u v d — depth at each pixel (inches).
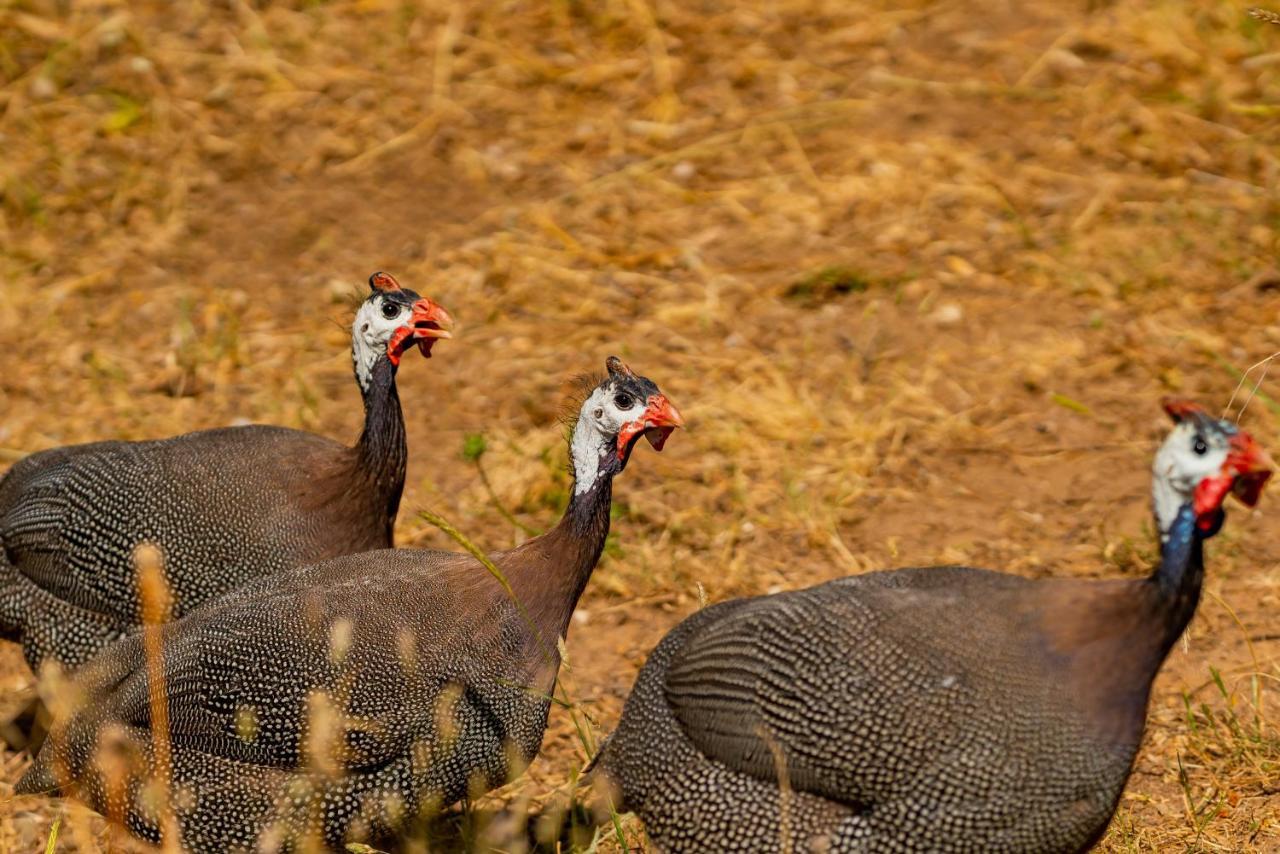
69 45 613.6
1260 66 589.0
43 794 304.0
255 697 283.1
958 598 253.8
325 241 538.6
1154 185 539.8
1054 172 550.0
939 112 584.1
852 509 417.4
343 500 330.3
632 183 561.0
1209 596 372.5
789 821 255.6
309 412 463.5
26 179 562.6
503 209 551.5
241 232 544.4
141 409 463.8
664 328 492.4
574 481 297.3
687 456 440.5
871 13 636.7
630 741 271.4
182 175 567.5
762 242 529.7
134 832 290.4
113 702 290.8
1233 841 294.8
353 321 333.7
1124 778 245.0
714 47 626.5
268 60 613.6
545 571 293.4
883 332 484.4
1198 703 338.3
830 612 256.5
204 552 325.4
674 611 385.4
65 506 335.0
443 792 288.0
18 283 518.6
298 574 303.3
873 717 247.4
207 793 285.3
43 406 466.6
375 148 580.1
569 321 500.1
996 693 243.4
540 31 637.3
